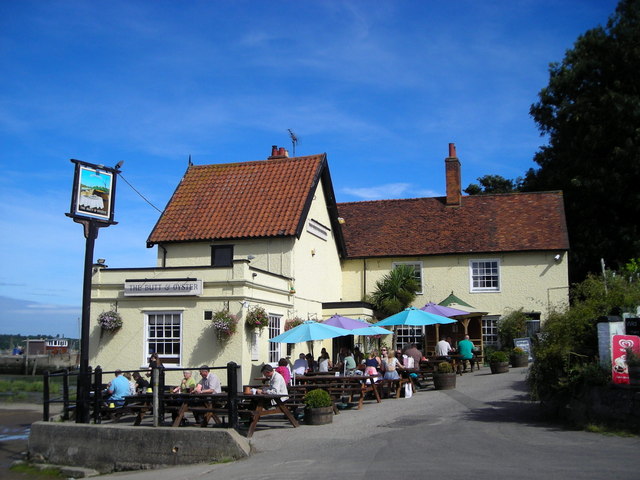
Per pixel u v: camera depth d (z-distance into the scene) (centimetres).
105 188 1556
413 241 3095
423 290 3014
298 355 2389
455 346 2911
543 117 3912
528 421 1291
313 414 1420
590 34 3712
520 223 3039
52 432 1375
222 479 981
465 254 2970
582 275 3659
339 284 3059
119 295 2077
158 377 1319
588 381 1185
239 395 1338
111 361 2055
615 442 1030
